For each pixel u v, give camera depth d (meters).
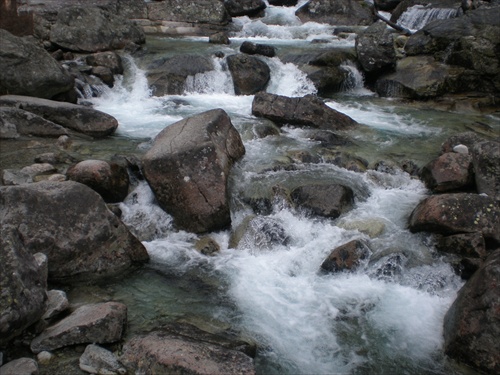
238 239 6.95
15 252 4.96
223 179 7.16
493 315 4.93
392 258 6.45
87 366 4.66
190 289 6.05
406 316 5.77
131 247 6.33
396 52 14.35
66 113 9.41
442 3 17.03
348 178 8.27
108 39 13.91
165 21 17.61
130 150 8.80
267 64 13.41
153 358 4.64
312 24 18.70
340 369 5.04
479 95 12.88
